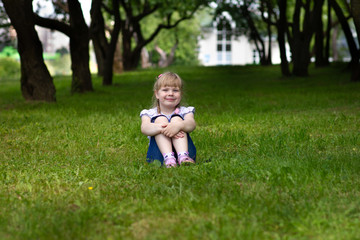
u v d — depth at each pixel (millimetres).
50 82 12461
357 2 14359
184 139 4324
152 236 2471
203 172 3891
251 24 35781
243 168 3971
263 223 2662
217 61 74938
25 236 2537
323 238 2424
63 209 3035
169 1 31344
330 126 6758
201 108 10477
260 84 20234
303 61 23062
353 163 4062
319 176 3580
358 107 9422
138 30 34531
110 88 19344
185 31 47844
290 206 2928
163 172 3959
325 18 44844
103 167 4469
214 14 33812
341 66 28469
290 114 8734
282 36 23344
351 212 2805
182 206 2988
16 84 27641
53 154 5242
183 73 31359
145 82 23250
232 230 2516
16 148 5695
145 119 4496
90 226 2666
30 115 9109
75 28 15711
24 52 12125
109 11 28797
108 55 20828
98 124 7590
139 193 3307
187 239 2449
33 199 3291
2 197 3336
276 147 5027
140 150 5410
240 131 6395
